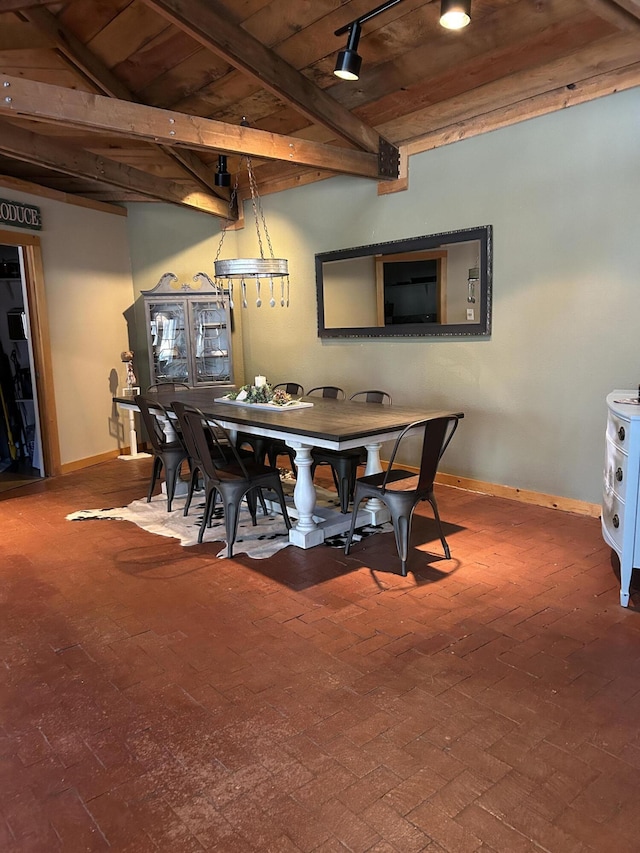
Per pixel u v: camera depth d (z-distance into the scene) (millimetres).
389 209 4980
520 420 4262
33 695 2178
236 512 3434
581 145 3688
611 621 2609
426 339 4848
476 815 1589
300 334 6117
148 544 3691
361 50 3699
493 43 3521
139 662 2373
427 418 3535
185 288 6270
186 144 3832
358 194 5227
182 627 2641
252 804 1644
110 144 5188
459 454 4730
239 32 3443
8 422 6008
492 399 4426
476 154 4258
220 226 6777
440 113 4324
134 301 6504
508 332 4246
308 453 3510
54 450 5543
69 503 4641
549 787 1681
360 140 4504
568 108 3715
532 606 2754
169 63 4004
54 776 1771
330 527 3678
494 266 4266
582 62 3525
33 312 5328
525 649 2395
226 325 6516
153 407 4508
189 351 6391
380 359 5293
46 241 5426
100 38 3727
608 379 3742
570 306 3871
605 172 3600
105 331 6152
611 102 3527
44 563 3422
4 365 6000
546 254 3951
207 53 3861
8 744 1919
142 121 3619
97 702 2125
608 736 1887
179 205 5957
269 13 3348
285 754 1835
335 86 4121
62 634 2609
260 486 3525
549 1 3123
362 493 3297
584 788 1676
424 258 4730
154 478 4613
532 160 3941
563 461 4055
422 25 3428
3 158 5078
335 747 1860
